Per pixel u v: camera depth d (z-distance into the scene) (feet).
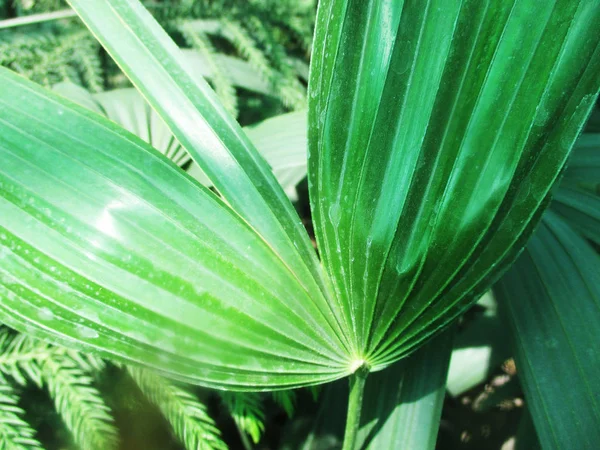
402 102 0.96
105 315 0.99
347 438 1.22
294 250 1.14
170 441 1.72
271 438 1.92
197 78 1.18
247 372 1.07
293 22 2.57
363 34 0.96
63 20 2.26
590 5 0.88
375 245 1.02
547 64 0.90
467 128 0.94
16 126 1.02
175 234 1.03
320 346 1.10
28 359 1.46
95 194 1.01
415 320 1.08
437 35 0.92
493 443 1.89
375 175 1.00
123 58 1.15
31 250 0.97
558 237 1.42
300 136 1.85
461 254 1.01
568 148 0.95
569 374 1.18
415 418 1.30
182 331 1.02
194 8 2.45
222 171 1.16
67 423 1.41
